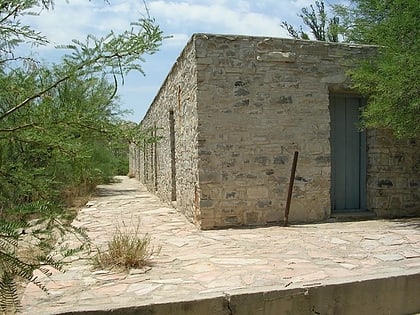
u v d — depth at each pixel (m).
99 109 1.95
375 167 7.74
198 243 5.59
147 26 1.88
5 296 1.77
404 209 7.91
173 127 10.17
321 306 3.73
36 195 1.97
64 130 1.90
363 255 4.83
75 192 9.85
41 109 1.83
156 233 6.42
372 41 7.29
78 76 1.84
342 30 7.55
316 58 7.25
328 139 7.33
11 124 1.82
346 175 7.86
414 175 7.99
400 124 6.57
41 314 3.12
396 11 6.17
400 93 5.95
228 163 6.85
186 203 8.05
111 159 12.74
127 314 3.26
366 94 7.64
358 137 7.92
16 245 1.82
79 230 2.14
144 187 17.77
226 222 6.84
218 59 6.82
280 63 7.09
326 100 7.32
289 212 7.17
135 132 2.06
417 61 5.75
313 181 7.27
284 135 7.11
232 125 6.88
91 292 3.61
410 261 4.56
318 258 4.71
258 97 6.99
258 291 3.59
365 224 7.04
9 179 1.86
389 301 3.99
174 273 4.16
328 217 7.37
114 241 4.70
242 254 4.93
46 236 2.13
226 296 3.49
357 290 3.86
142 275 4.10
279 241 5.65
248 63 6.95
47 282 3.86
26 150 1.90
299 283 3.79
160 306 3.33
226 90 6.85
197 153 6.77
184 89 7.98
